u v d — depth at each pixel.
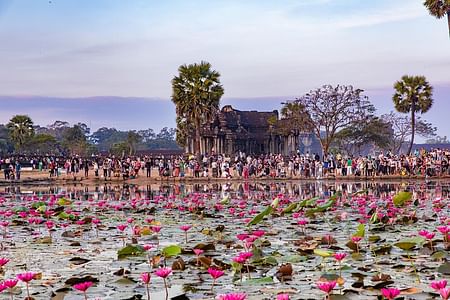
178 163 51.19
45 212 16.30
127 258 9.06
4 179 48.16
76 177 51.00
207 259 7.95
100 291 6.64
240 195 28.38
